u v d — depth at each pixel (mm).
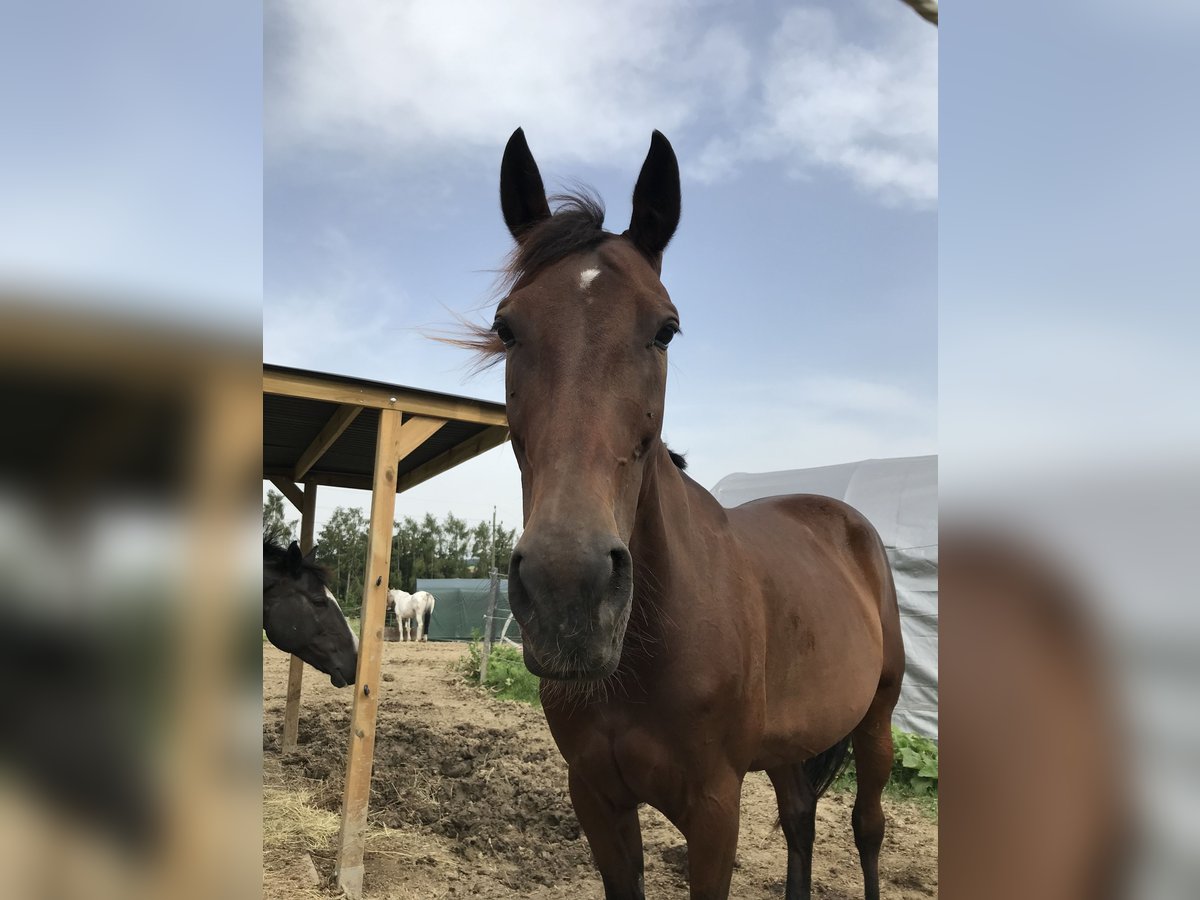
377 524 3658
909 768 5555
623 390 1662
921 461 8109
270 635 5711
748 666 2076
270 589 5719
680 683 1914
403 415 4094
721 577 2107
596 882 3586
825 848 4293
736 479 9867
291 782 4824
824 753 3355
